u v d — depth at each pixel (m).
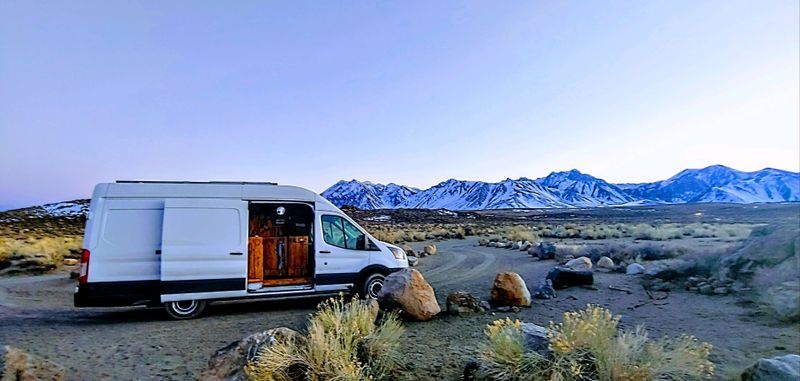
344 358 4.28
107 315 8.93
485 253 22.73
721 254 11.05
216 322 8.09
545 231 38.78
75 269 17.34
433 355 5.63
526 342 4.46
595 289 10.61
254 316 8.59
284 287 9.23
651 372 3.89
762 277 8.79
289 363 4.10
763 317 7.31
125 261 8.22
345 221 9.89
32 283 14.23
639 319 7.62
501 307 8.54
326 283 9.45
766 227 11.52
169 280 8.25
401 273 8.05
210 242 8.64
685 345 4.21
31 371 4.17
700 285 10.03
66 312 9.34
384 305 7.76
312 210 9.66
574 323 4.25
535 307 8.76
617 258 15.86
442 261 19.31
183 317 8.43
